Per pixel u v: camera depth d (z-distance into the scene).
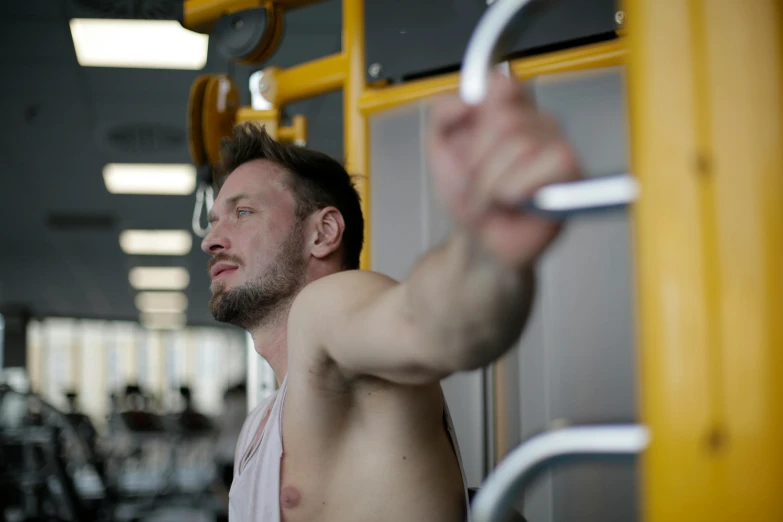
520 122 0.48
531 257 0.50
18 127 6.67
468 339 0.66
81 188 8.35
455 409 1.80
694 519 0.51
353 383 1.04
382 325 0.81
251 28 2.19
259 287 1.36
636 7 0.55
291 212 1.39
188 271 12.59
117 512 8.81
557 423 0.58
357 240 1.47
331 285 1.02
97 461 7.71
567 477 1.66
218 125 2.21
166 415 10.62
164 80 5.77
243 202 1.39
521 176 0.47
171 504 9.47
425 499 1.06
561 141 0.48
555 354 1.71
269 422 1.16
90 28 5.04
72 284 13.47
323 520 1.06
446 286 0.63
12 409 7.90
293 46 5.22
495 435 1.76
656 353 0.53
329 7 4.71
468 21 1.81
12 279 12.91
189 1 2.32
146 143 7.04
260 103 2.23
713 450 0.51
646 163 0.53
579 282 1.70
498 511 0.56
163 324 18.33
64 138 6.94
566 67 1.71
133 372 22.66
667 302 0.52
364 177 1.90
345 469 1.07
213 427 10.30
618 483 1.62
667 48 0.53
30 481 6.88
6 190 8.38
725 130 0.52
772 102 0.51
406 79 1.96
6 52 5.38
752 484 0.50
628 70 0.56
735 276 0.51
